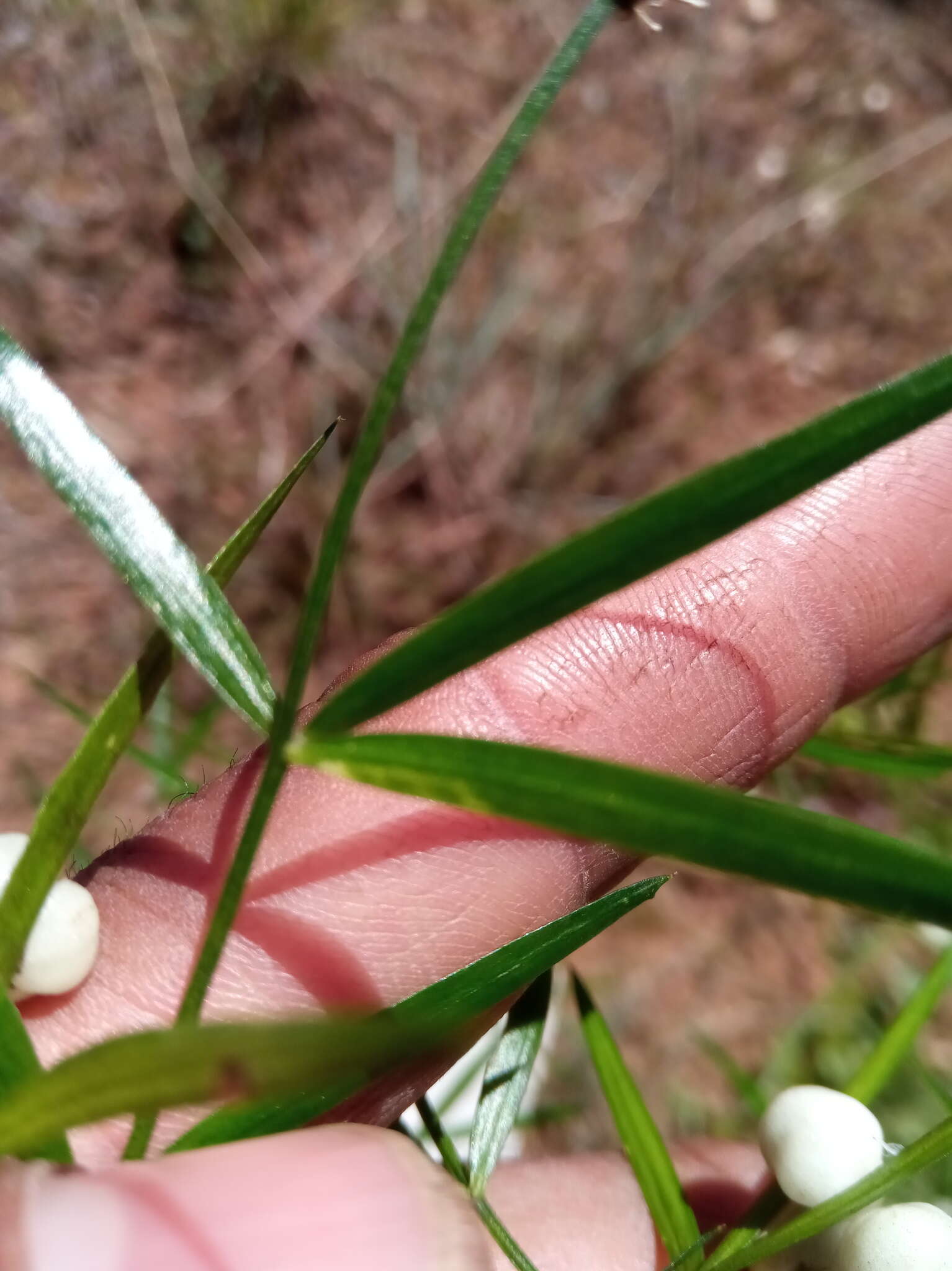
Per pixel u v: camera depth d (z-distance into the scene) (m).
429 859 0.08
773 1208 0.06
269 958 0.08
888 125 0.22
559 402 0.19
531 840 0.08
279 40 0.19
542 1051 0.14
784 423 0.20
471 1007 0.05
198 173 0.19
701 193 0.21
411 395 0.18
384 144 0.20
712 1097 0.15
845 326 0.21
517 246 0.20
